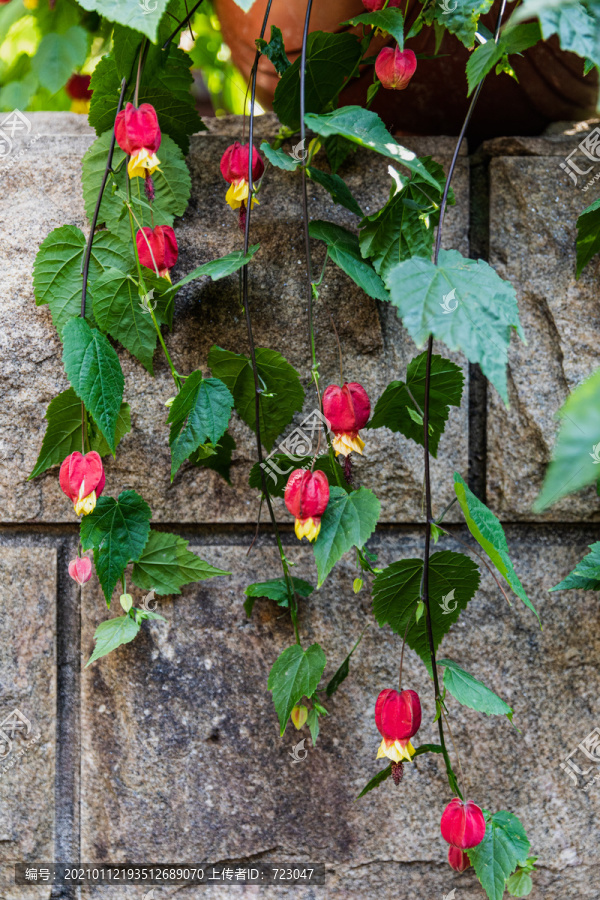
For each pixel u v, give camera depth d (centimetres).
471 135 120
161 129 115
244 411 114
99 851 117
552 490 70
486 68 106
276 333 117
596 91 116
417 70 115
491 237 117
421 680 117
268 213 117
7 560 118
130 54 109
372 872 117
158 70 112
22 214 117
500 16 106
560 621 118
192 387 109
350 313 117
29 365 117
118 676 117
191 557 116
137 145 107
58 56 121
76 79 132
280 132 116
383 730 108
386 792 117
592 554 113
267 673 117
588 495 117
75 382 108
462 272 103
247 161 110
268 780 117
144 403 117
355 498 107
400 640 117
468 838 108
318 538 107
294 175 117
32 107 133
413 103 118
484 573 117
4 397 117
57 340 117
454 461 117
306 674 111
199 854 117
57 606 118
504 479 117
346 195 112
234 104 137
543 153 117
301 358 117
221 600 117
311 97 113
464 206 117
